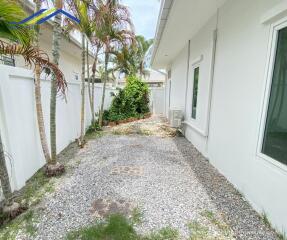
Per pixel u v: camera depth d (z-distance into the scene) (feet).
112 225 7.24
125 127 27.61
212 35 13.25
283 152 6.88
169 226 7.36
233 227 7.31
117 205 8.68
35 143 11.71
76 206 8.57
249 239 6.72
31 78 11.10
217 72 12.75
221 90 12.10
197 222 7.59
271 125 7.54
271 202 7.32
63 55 29.73
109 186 10.41
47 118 13.58
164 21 14.67
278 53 7.21
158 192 9.84
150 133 24.06
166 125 28.84
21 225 7.37
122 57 25.16
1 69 8.67
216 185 10.61
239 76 9.88
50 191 9.79
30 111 11.13
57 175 11.54
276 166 7.06
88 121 25.02
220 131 12.18
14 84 9.65
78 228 7.20
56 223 7.48
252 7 8.71
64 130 16.98
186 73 21.47
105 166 13.25
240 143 9.73
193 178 11.48
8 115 9.07
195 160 14.64
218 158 12.52
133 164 13.67
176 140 20.86
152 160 14.51
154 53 26.91
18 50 7.25
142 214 8.05
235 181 10.24
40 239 6.69
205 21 14.61
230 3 10.87
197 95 17.10
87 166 13.23
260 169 8.02
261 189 7.97
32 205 8.61
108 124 29.48
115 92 39.50
